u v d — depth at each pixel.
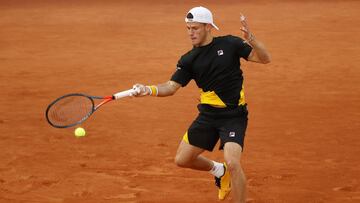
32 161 26.64
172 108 35.91
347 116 33.34
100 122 33.00
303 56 52.62
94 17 83.06
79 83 44.00
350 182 23.41
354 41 59.31
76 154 27.55
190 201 21.86
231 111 19.47
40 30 72.69
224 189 21.17
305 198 21.88
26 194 22.77
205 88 19.69
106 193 22.72
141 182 23.81
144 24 75.56
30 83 44.25
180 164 20.56
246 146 28.20
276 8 86.88
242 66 48.53
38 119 34.06
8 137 30.53
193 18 19.08
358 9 82.44
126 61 52.41
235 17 79.00
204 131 19.91
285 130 30.80
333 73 45.56
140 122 33.00
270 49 56.38
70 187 23.42
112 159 26.75
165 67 49.41
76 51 58.09
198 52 19.47
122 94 19.75
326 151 27.30
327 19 74.62
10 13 89.38
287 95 38.81
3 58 55.09
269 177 24.06
